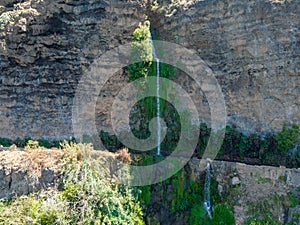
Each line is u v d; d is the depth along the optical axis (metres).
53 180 14.95
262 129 17.67
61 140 17.83
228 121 18.17
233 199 15.97
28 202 14.45
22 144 17.61
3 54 17.80
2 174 15.16
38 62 18.16
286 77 17.30
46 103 18.03
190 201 16.41
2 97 17.83
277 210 15.33
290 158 16.94
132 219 15.02
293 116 17.19
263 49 17.56
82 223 13.95
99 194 14.64
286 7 17.20
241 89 18.00
